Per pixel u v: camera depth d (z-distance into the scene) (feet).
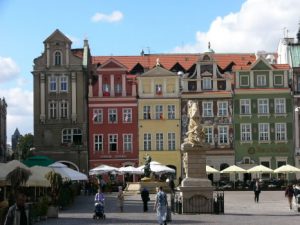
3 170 122.11
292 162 321.52
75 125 321.93
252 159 322.55
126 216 144.25
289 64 331.36
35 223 124.67
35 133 321.32
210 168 272.10
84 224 122.11
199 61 326.85
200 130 145.89
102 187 269.64
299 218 132.36
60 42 323.98
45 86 323.16
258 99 324.60
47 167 154.92
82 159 320.29
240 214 144.77
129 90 326.03
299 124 322.14
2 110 391.04
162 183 252.62
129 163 322.34
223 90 326.03
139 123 323.98
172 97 324.60
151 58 354.95
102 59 357.82
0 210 105.81
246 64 345.10
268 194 247.50
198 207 144.56
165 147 323.16
